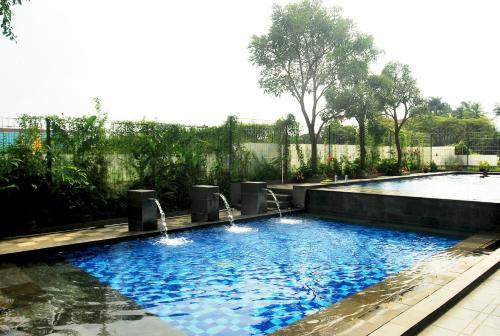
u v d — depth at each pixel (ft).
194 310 14.84
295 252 23.77
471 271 16.20
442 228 30.66
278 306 15.33
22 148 26.91
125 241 25.85
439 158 86.17
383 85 66.23
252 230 30.19
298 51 52.95
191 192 32.35
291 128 52.03
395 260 22.11
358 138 66.69
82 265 20.83
